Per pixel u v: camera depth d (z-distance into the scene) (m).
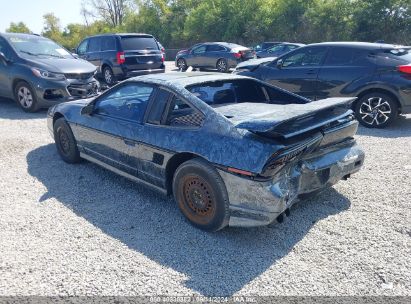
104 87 11.91
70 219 3.86
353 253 3.21
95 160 4.94
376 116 7.26
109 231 3.63
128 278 2.93
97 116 4.71
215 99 4.22
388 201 4.14
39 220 3.84
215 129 3.42
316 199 4.24
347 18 29.62
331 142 3.73
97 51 12.95
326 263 3.09
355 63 7.36
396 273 2.94
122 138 4.25
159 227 3.71
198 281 2.89
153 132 3.90
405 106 6.95
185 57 20.98
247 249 3.32
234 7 36.62
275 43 23.59
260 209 3.14
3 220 3.83
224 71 19.23
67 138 5.32
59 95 8.72
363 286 2.80
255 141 3.15
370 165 5.27
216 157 3.29
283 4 32.91
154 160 3.91
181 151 3.57
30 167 5.40
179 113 3.76
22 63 8.91
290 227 3.67
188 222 3.77
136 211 4.05
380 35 27.95
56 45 10.16
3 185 4.75
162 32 46.38
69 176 5.04
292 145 3.18
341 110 3.87
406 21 27.03
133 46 12.41
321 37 30.70
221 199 3.33
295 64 8.25
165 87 3.94
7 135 7.06
